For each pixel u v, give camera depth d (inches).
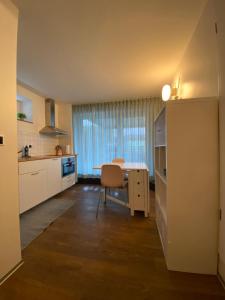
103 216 102.5
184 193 55.6
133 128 177.5
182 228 56.2
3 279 53.5
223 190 50.6
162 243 71.4
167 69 109.7
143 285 51.1
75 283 52.1
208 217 54.7
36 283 52.2
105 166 104.9
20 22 67.1
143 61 99.6
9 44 56.2
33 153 151.7
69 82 129.7
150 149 172.9
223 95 49.3
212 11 56.2
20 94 135.9
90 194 149.8
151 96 166.1
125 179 121.6
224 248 50.6
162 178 71.4
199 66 69.5
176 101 54.9
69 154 178.7
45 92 152.5
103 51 89.0
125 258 63.7
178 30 73.9
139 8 61.6
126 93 157.1
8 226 56.1
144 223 92.8
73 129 193.8
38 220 97.7
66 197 141.9
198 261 55.8
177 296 47.1
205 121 53.6
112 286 50.8
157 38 79.0
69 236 80.0
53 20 66.6
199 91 70.2
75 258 64.1
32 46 83.4
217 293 48.0
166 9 62.4
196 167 54.7
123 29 72.4
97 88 142.9
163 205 76.2
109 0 58.1
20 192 102.7
